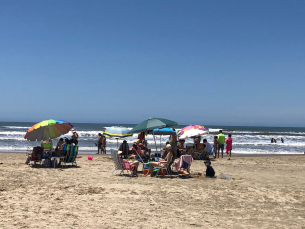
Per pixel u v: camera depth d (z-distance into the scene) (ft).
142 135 49.55
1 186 25.22
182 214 18.49
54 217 17.21
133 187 26.27
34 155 38.29
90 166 40.16
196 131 50.08
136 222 16.67
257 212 19.38
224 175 32.07
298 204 21.68
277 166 45.60
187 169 33.19
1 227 15.14
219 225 16.53
